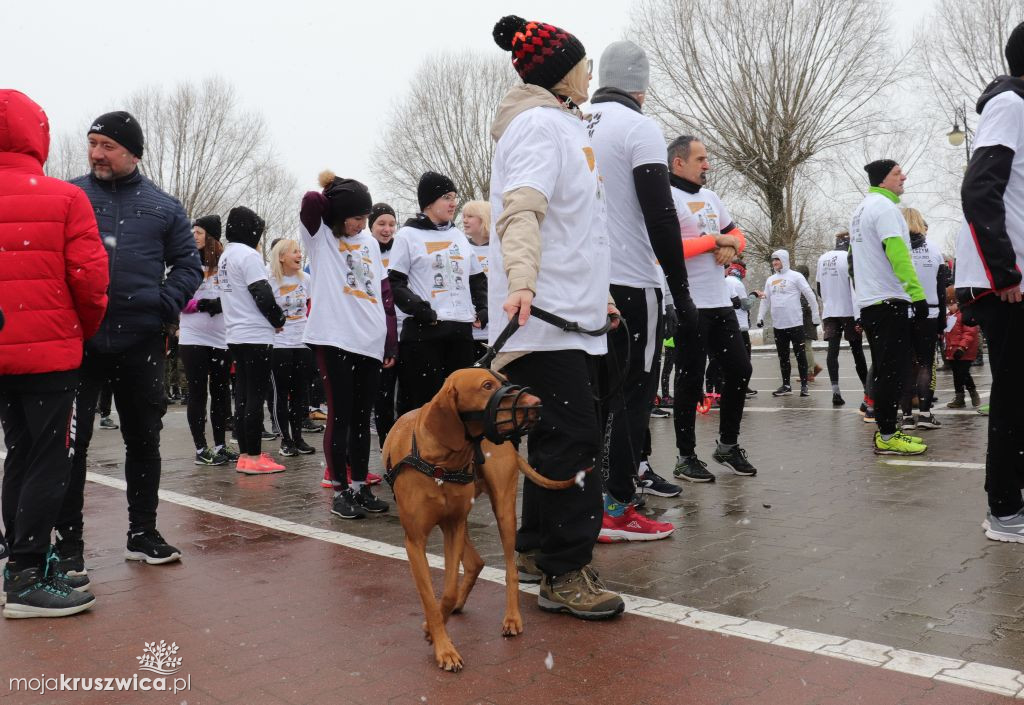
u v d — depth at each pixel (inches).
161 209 166.9
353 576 154.6
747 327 487.2
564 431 130.0
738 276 544.4
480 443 119.0
